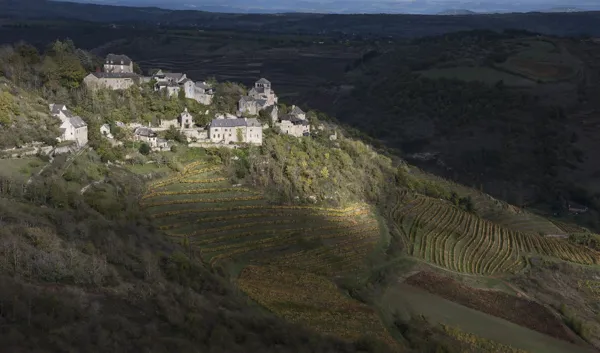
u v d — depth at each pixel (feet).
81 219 333.01
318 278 398.42
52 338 199.82
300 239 458.91
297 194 529.04
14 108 447.42
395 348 304.71
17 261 244.83
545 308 447.42
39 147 428.97
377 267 457.27
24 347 189.67
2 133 415.23
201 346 235.61
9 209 303.48
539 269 556.10
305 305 342.03
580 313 471.21
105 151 469.16
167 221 414.21
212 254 393.09
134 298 251.80
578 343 399.44
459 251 556.92
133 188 437.99
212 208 455.22
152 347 216.54
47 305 216.13
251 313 296.51
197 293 290.56
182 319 249.34
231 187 497.87
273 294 349.20
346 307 356.38
